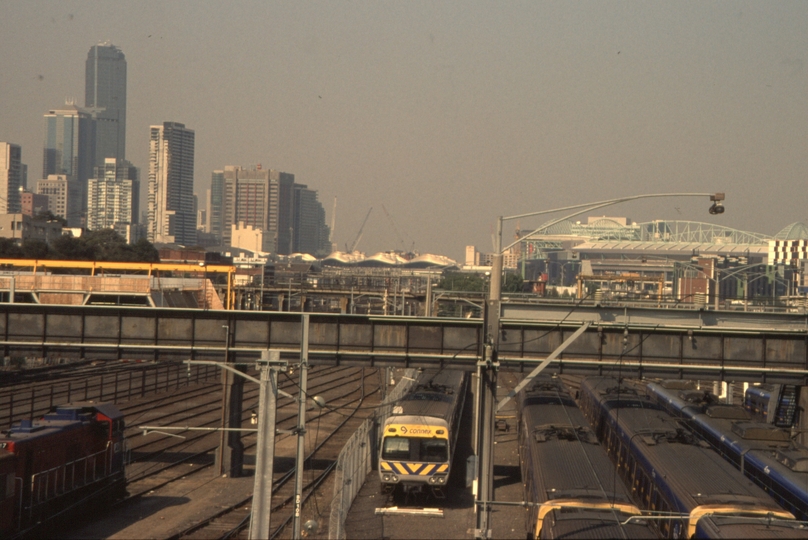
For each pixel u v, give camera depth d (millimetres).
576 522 29031
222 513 43469
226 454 52906
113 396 85438
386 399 60906
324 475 53188
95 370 108812
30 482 36188
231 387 52625
